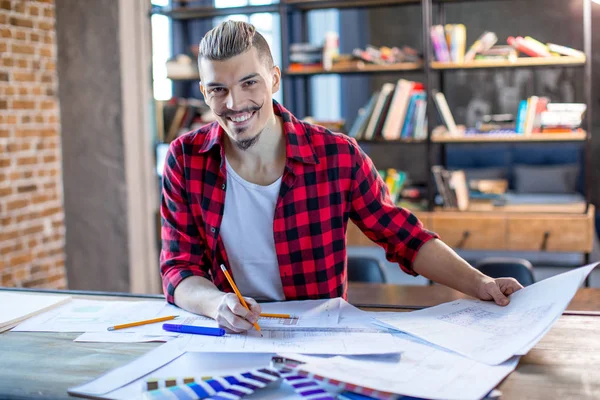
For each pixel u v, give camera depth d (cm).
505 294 143
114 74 421
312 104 691
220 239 159
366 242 452
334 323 133
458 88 630
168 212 162
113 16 417
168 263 157
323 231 158
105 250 434
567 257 460
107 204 431
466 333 124
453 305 142
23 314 144
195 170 156
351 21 668
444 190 438
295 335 127
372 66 436
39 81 405
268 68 139
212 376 107
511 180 613
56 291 170
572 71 601
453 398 97
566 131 416
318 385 103
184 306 145
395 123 438
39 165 406
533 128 421
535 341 117
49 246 417
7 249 380
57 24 423
